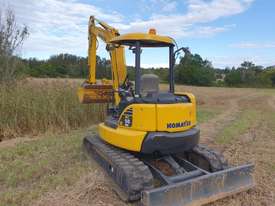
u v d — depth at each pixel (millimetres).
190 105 5719
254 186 5680
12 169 6578
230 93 39781
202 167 5867
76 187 5684
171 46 6184
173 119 5352
